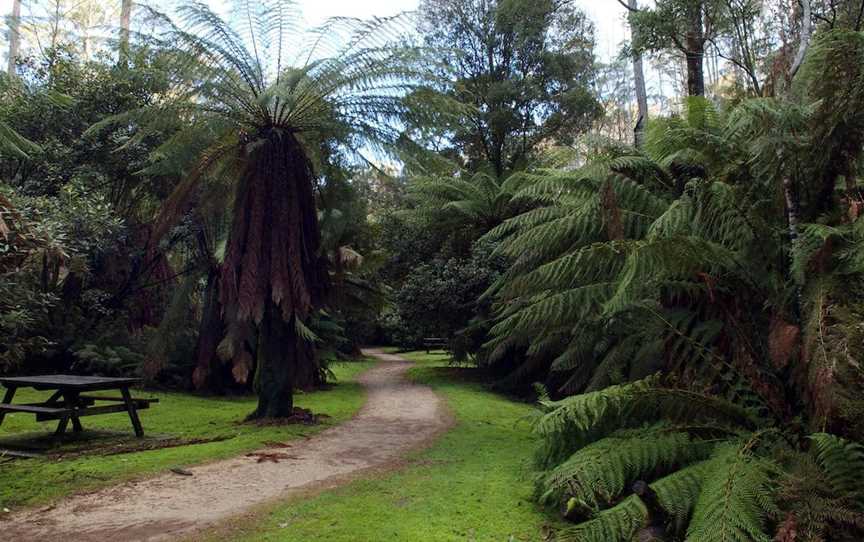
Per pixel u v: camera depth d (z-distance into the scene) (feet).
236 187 26.91
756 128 14.78
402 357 81.10
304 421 27.04
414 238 53.31
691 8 25.16
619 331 20.33
